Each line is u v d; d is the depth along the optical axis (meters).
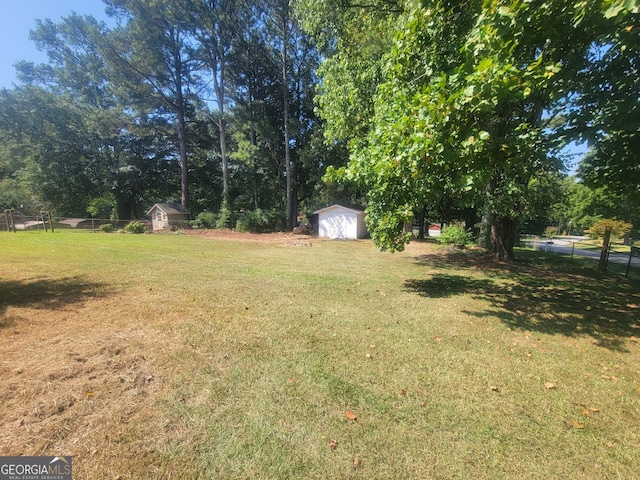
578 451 2.06
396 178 4.83
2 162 25.62
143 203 35.22
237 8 22.30
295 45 23.34
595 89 5.00
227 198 25.00
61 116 24.72
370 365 3.12
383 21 8.24
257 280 6.64
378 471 1.86
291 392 2.61
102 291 5.52
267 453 1.97
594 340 3.89
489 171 4.14
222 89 23.39
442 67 4.69
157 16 21.11
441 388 2.75
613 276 8.21
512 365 3.21
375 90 8.51
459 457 1.98
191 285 6.04
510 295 6.02
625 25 3.57
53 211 27.31
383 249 5.90
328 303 5.13
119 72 22.42
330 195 27.77
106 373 2.81
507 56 3.34
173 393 2.54
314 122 26.20
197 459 1.91
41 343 3.40
